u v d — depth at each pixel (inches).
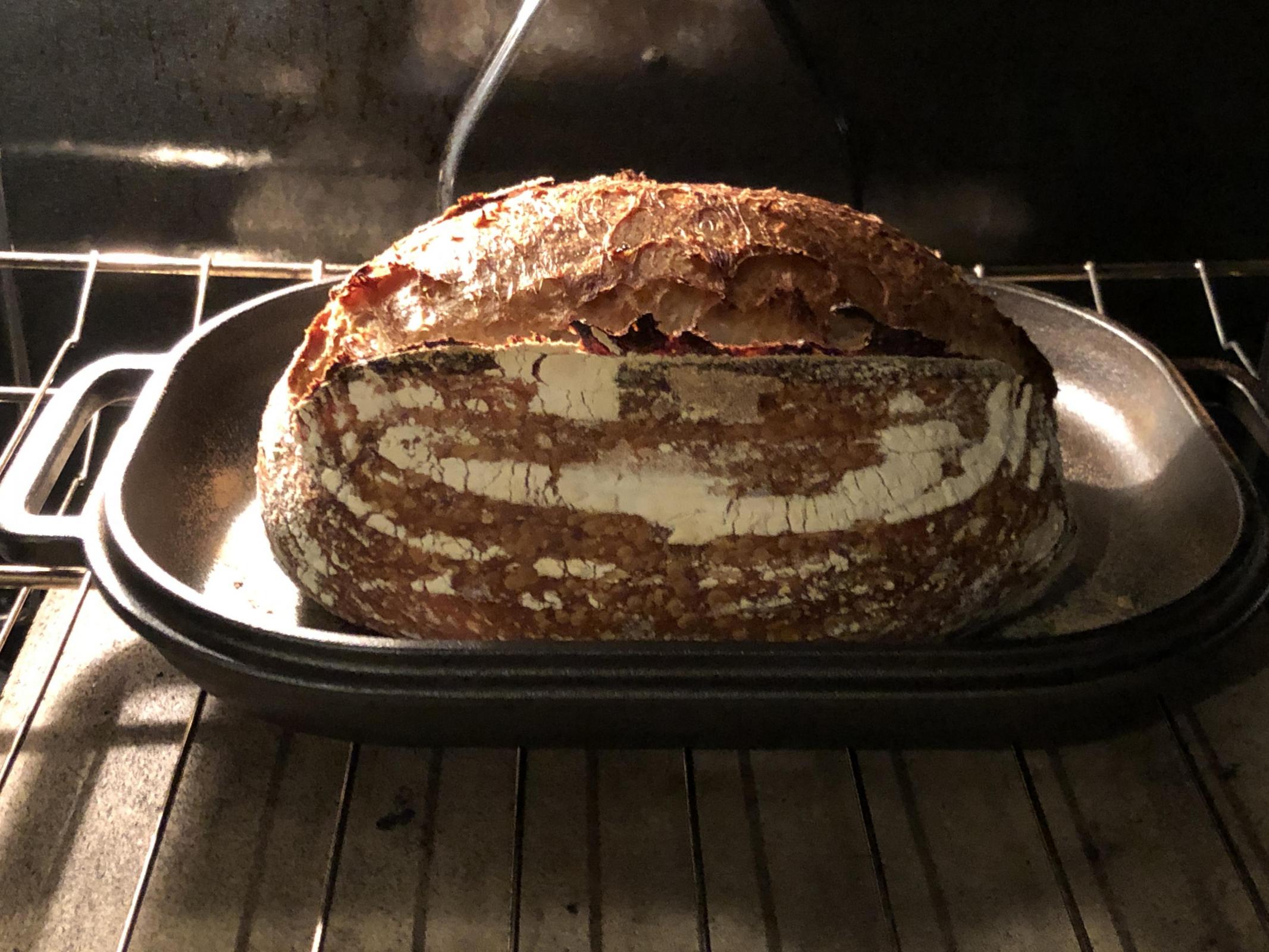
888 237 11.9
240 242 18.3
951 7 16.2
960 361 11.2
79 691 13.1
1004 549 11.6
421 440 10.8
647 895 11.3
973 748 11.5
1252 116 17.1
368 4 16.0
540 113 17.1
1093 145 17.5
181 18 16.0
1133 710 10.9
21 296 18.2
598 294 10.8
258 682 10.1
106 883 11.0
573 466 10.7
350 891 11.1
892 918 10.5
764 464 10.8
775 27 16.3
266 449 12.0
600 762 12.6
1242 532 11.7
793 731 10.7
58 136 16.9
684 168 17.7
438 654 10.0
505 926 10.9
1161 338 19.4
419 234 12.1
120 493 11.4
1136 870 11.5
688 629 11.1
